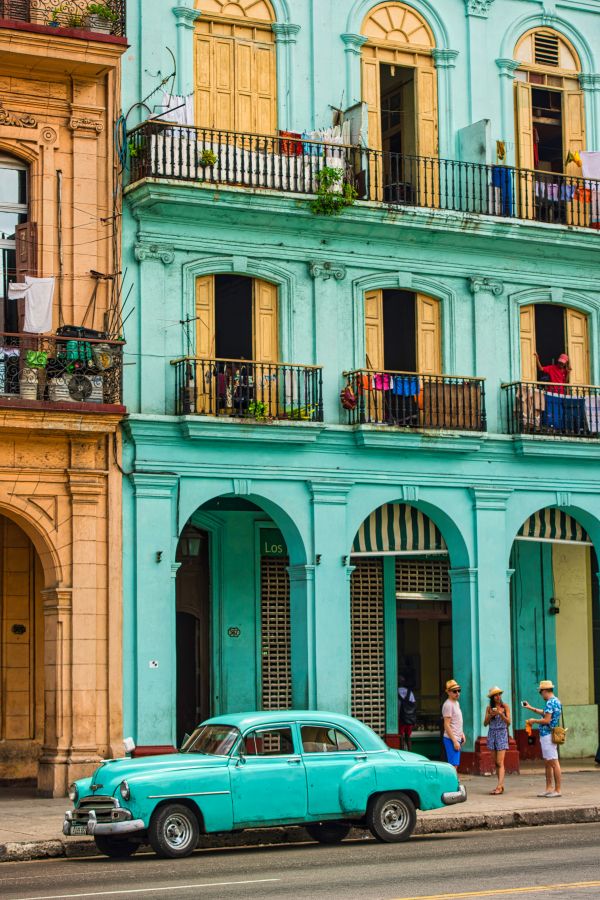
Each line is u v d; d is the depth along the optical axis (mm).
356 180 30250
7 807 24797
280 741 19781
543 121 33656
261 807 19312
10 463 26703
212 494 28547
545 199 32594
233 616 30953
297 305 29953
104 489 27484
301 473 29375
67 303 27719
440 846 19578
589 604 35250
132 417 27516
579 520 32969
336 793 19828
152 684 27438
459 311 31656
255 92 30438
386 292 31219
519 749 33531
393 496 30344
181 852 18891
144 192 27812
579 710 34625
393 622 32469
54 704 26875
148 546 27719
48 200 27797
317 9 31125
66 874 17484
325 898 14477
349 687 29500
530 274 32500
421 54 32375
